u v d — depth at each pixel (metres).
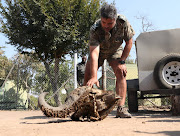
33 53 14.37
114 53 5.32
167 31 6.70
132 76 17.20
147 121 4.16
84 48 14.80
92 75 4.57
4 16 14.03
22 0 13.48
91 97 4.22
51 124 3.85
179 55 6.38
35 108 13.73
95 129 2.91
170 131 2.51
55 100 11.79
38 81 13.24
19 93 14.14
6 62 19.84
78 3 14.31
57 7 13.66
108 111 4.40
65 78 12.14
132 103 7.78
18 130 2.82
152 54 6.76
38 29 13.91
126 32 4.89
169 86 6.40
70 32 13.47
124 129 2.82
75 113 4.41
